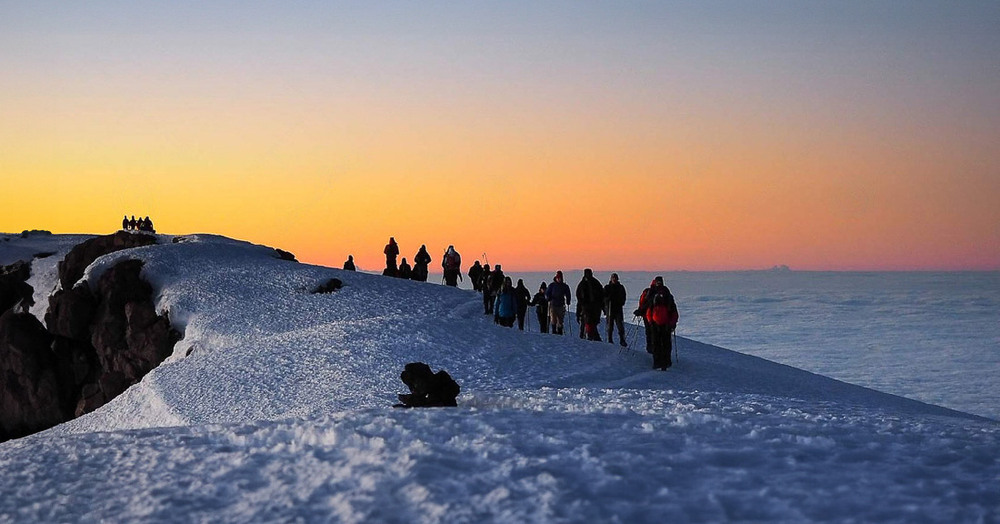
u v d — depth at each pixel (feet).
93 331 135.44
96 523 23.94
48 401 134.00
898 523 21.42
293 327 115.24
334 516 22.56
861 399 84.53
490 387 69.36
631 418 37.88
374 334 91.35
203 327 118.83
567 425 34.76
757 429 34.35
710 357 106.42
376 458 28.32
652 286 86.22
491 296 117.60
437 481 25.14
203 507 24.54
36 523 24.39
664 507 22.52
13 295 165.89
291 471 27.89
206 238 174.50
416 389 47.47
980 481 25.76
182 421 72.54
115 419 85.10
